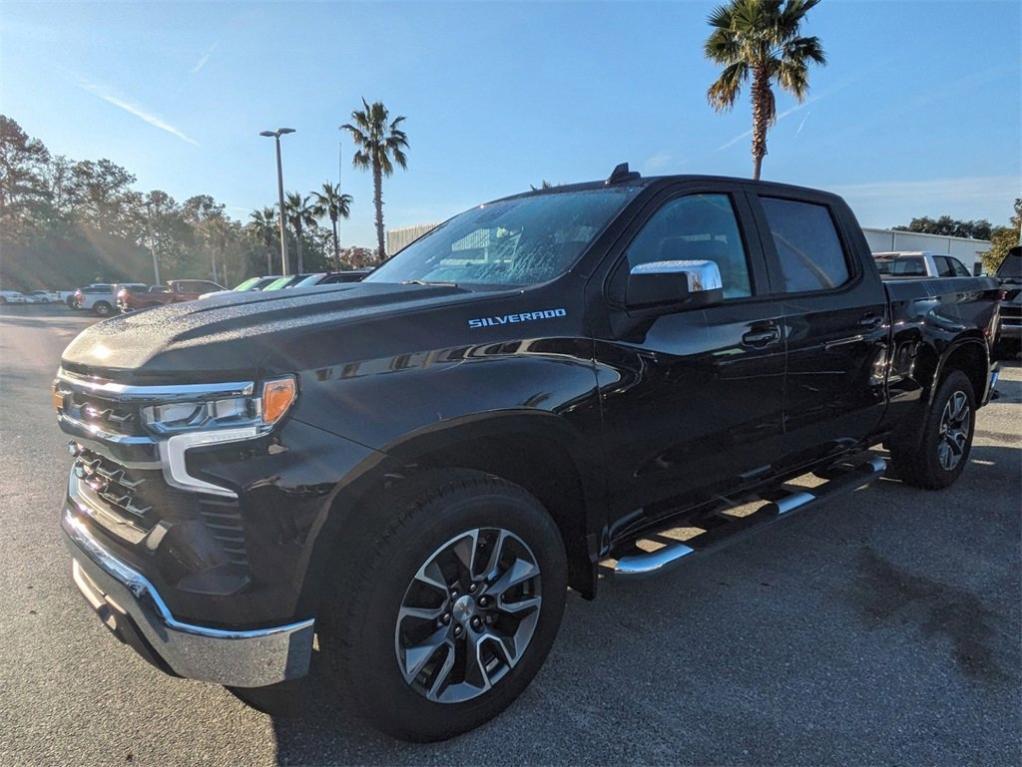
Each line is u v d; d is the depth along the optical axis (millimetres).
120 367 1954
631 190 2949
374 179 34156
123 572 1983
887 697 2502
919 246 33844
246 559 1866
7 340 18641
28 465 5727
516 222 3188
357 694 2062
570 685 2584
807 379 3365
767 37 18812
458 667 2277
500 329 2291
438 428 2064
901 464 4684
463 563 2209
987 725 2346
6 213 73500
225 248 84438
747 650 2822
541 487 2600
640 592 3344
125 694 2564
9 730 2352
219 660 1879
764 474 3305
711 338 2873
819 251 3686
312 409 1906
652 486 2754
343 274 11680
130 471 2004
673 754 2209
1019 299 10344
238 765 2180
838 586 3395
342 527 1979
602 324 2541
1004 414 7371
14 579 3533
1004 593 3312
